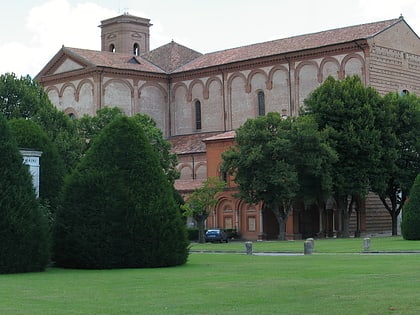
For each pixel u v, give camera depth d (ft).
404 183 245.04
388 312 58.75
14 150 103.14
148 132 247.29
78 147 218.59
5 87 223.71
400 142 246.06
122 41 398.83
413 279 82.28
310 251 148.05
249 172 229.25
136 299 69.05
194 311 60.90
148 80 320.50
